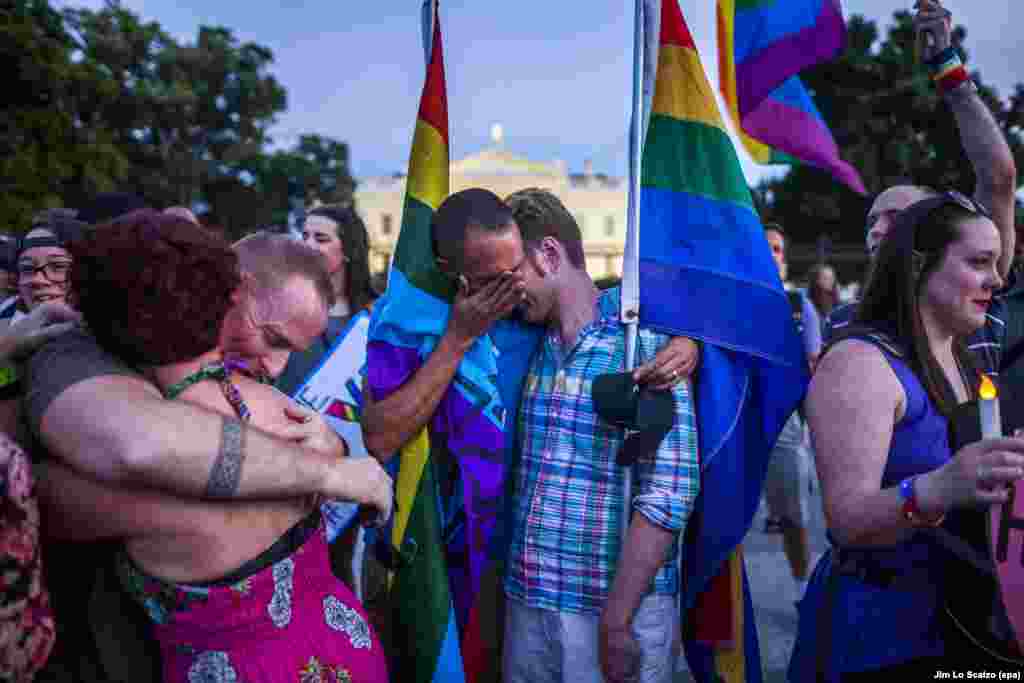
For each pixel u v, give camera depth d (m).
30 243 2.33
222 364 1.23
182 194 37.78
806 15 2.26
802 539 3.89
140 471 1.02
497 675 2.00
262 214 41.28
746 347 1.71
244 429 1.12
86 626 1.22
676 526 1.62
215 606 1.12
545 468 1.78
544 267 1.78
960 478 1.23
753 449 1.80
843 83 28.72
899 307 1.53
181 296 1.11
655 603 1.71
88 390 1.06
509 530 1.91
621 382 1.65
